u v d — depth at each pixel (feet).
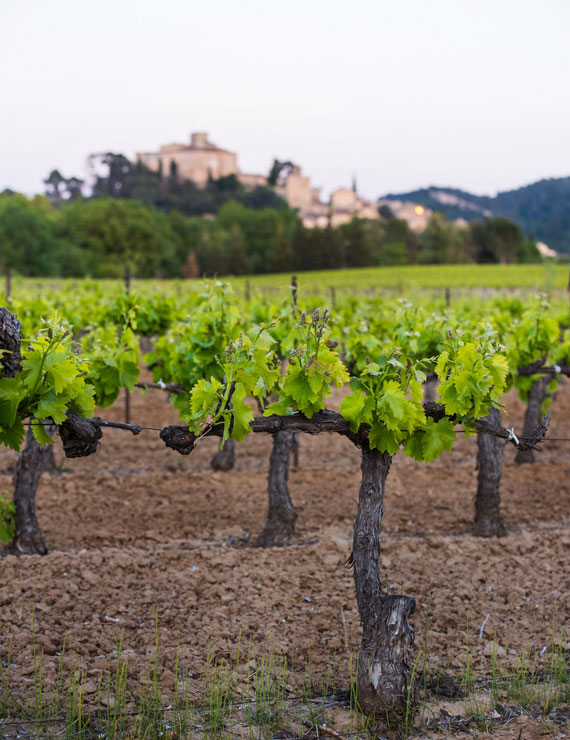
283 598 15.53
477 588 16.22
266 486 25.62
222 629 14.16
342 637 13.94
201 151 593.42
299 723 11.14
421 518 22.54
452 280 166.71
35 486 18.45
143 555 17.80
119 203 252.42
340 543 18.11
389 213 594.24
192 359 18.33
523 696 11.85
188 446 11.44
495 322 28.04
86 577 16.24
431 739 10.77
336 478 26.61
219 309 18.13
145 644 13.56
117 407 39.01
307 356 11.14
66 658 12.92
